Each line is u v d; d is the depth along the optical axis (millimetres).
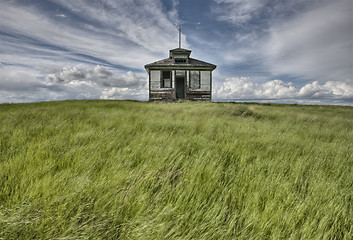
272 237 1307
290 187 1994
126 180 1969
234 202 1758
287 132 5148
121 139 3562
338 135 5078
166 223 1383
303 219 1521
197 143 3479
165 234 1307
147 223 1339
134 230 1282
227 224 1445
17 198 1539
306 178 2277
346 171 2500
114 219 1386
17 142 3191
